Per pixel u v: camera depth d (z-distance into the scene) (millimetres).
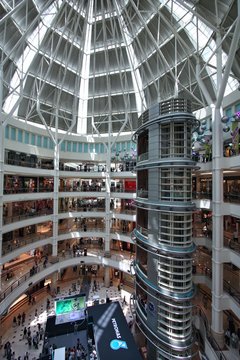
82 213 26391
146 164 14172
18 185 24609
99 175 27094
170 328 12609
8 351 15000
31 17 18734
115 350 14133
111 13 22344
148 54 23203
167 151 13406
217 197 14289
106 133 30297
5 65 19203
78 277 27609
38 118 25797
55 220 24500
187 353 12414
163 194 13484
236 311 12852
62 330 16875
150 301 13875
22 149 21500
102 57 25734
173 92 23391
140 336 16594
